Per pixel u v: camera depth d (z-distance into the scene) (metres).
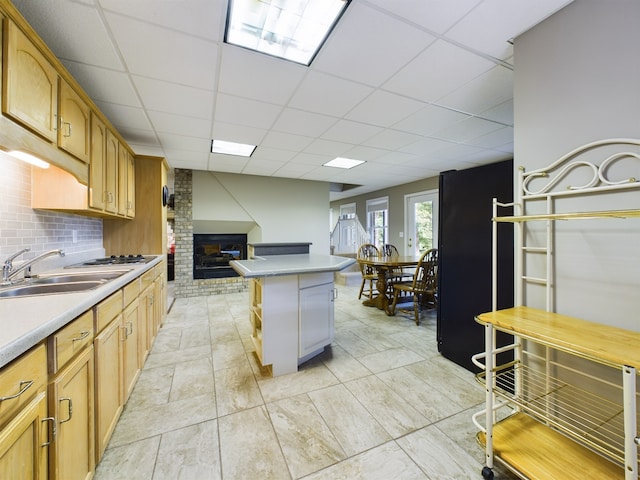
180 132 2.97
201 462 1.31
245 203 5.19
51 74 1.42
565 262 1.32
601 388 1.23
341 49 1.67
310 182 5.74
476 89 2.15
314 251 5.79
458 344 2.30
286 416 1.65
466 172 2.22
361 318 3.63
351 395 1.87
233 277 5.22
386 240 6.83
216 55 1.70
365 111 2.51
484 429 1.21
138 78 1.94
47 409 0.89
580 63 1.27
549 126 1.39
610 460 1.13
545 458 1.14
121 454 1.36
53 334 0.92
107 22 1.41
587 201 1.25
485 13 1.38
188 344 2.73
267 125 2.81
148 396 1.85
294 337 2.21
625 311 1.14
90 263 2.42
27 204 1.77
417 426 1.57
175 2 1.30
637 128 1.10
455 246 2.33
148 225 3.23
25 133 1.22
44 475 0.86
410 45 1.64
